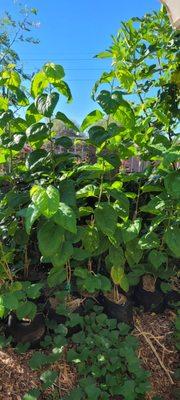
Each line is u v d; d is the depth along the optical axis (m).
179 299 2.28
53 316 1.94
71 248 1.75
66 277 1.93
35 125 1.78
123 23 2.77
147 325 2.10
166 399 1.83
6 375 1.71
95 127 1.82
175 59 2.80
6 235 2.04
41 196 1.47
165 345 2.03
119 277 1.96
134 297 2.23
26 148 2.50
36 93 1.85
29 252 2.28
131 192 2.23
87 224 2.15
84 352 1.76
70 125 1.81
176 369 1.95
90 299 2.07
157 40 2.83
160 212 1.95
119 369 1.77
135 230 1.84
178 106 2.76
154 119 2.68
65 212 1.54
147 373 1.75
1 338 1.83
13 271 2.09
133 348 1.86
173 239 1.85
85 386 1.66
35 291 1.74
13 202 1.83
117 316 1.99
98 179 2.01
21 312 1.71
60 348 1.75
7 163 2.13
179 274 2.42
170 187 1.73
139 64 2.73
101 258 2.22
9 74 2.00
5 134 1.93
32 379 1.71
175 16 2.50
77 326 1.92
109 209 1.81
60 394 1.68
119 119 1.87
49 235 1.66
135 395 1.69
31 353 1.83
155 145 1.95
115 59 2.54
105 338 1.82
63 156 1.91
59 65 1.78
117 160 1.84
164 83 2.80
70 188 1.78
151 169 2.03
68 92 1.86
